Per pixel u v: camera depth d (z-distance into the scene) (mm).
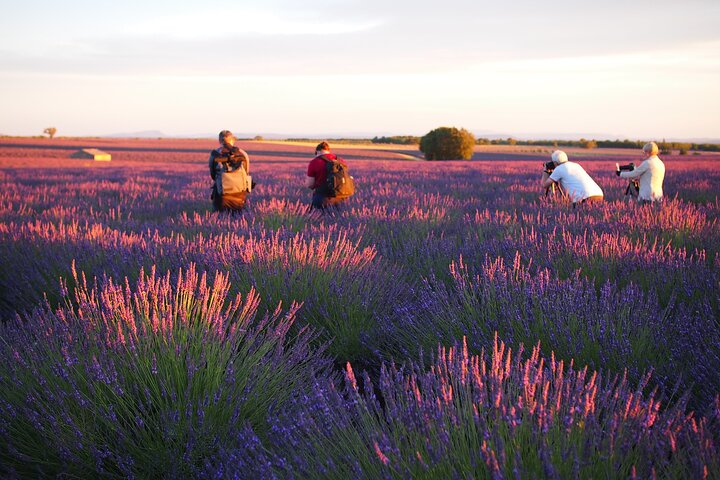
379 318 3502
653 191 8211
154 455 2100
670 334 2871
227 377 2398
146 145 93812
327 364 3137
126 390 2338
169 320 2740
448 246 5184
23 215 7980
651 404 1715
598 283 3957
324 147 8211
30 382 2312
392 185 13383
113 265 4316
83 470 2074
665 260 4133
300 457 1786
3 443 2117
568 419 1636
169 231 6438
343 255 4656
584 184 8094
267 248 4559
